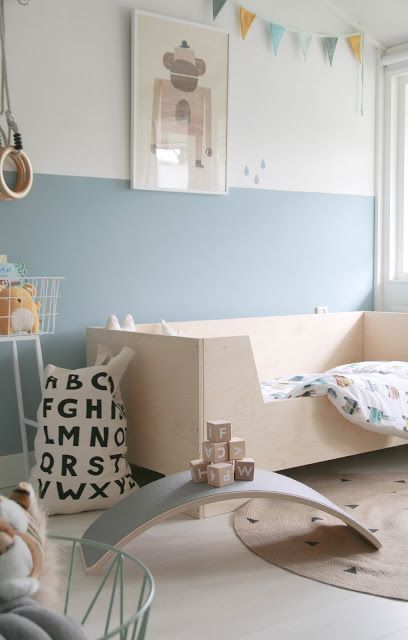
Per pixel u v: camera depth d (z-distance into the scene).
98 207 2.92
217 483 1.92
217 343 2.34
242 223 3.39
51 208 2.80
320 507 1.97
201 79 3.16
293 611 1.65
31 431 2.79
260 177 3.44
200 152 3.18
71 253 2.87
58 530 2.18
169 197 3.13
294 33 3.52
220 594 1.74
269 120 3.45
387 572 1.86
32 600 0.89
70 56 2.80
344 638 1.52
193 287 3.23
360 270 3.91
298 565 1.91
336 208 3.77
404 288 3.89
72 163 2.84
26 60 2.71
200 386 2.30
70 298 2.88
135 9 2.93
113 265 2.98
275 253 3.53
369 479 2.73
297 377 3.22
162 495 1.92
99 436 2.37
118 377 2.47
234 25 3.29
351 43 3.74
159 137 3.04
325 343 3.64
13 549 0.88
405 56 3.74
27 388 2.78
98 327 2.88
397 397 2.80
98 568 1.80
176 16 3.08
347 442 2.73
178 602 1.69
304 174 3.62
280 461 2.53
